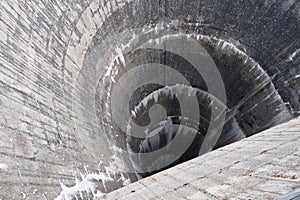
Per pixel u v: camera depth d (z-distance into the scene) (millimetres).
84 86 12516
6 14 8953
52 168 8750
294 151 7016
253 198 5246
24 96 8719
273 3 15219
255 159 7762
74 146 10242
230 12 15977
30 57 9648
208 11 16078
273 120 16594
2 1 8875
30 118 8656
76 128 10797
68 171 9430
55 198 8336
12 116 7980
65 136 9977
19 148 7828
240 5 15688
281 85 16312
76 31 12438
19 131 8039
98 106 13219
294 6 14914
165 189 8375
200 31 16781
